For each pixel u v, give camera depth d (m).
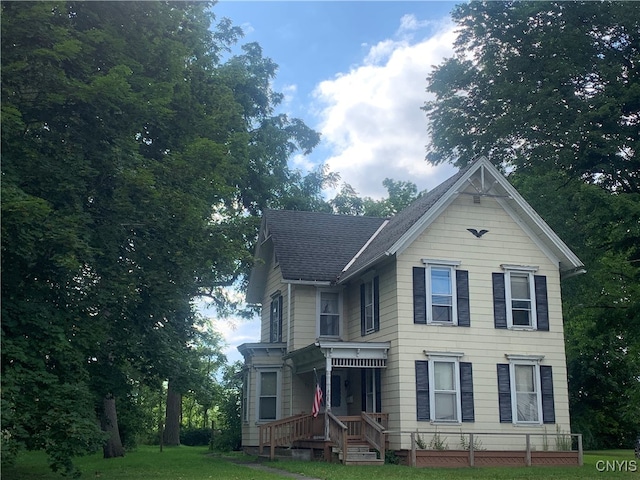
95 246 17.06
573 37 29.97
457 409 23.95
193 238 19.28
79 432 14.35
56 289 16.52
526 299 25.81
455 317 24.73
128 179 16.75
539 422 24.70
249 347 29.31
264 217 32.47
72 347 15.52
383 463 22.42
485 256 25.59
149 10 19.12
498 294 25.44
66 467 14.95
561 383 25.31
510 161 33.78
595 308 29.92
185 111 20.59
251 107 40.75
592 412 44.25
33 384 14.45
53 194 15.98
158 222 17.86
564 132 28.91
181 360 20.48
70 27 16.50
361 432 23.86
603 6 29.75
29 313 15.08
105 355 19.19
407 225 25.80
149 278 18.03
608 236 27.38
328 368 24.08
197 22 24.72
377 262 25.31
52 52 14.85
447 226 25.42
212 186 19.86
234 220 22.09
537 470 21.48
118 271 17.42
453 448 23.48
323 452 24.22
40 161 15.72
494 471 20.91
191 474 18.98
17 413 13.93
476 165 25.39
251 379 29.36
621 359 41.84
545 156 30.20
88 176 16.66
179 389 22.38
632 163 28.81
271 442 24.95
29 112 16.45
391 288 24.86
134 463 23.97
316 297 29.11
